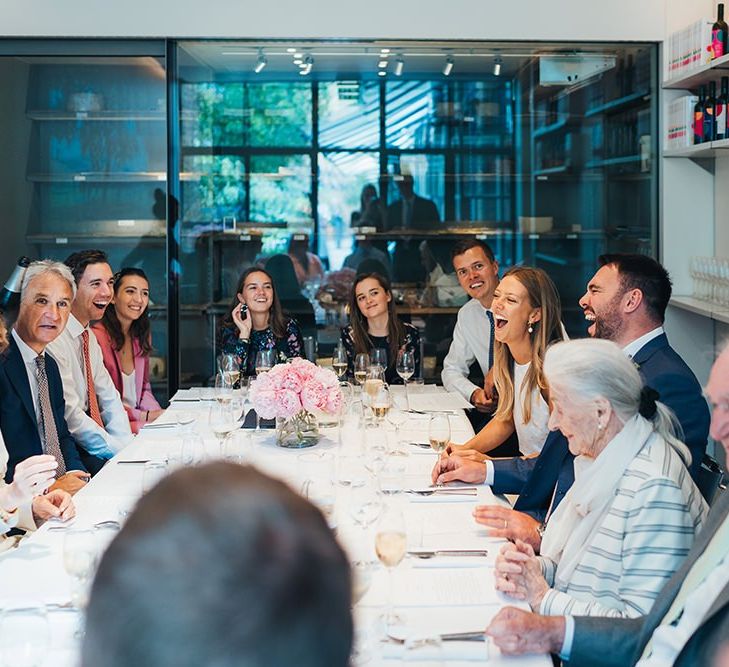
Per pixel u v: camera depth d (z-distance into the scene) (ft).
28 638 4.59
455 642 5.27
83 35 15.90
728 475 7.71
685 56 15.17
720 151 14.69
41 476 7.97
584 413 6.38
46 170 16.33
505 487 9.00
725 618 4.97
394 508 5.71
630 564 6.05
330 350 17.13
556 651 5.44
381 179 17.01
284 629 1.76
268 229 16.88
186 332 16.63
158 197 16.40
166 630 1.73
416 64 16.52
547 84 16.56
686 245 16.25
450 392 14.29
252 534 1.79
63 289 10.85
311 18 15.90
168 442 10.79
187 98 16.37
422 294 17.12
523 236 17.03
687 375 8.63
